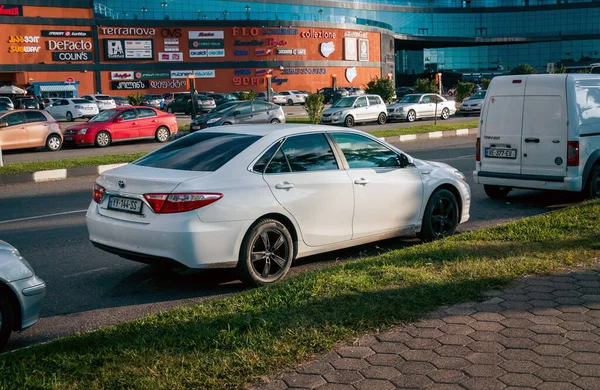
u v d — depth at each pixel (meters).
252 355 3.90
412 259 6.07
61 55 59.19
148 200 5.71
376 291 5.06
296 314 4.56
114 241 5.99
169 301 5.80
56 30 58.78
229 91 65.81
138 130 24.75
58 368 3.81
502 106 10.40
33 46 57.97
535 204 10.59
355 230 6.77
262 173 6.08
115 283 6.40
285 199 6.12
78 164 16.44
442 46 101.06
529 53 96.88
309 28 68.19
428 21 92.62
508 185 10.41
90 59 60.59
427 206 7.54
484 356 3.89
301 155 6.43
